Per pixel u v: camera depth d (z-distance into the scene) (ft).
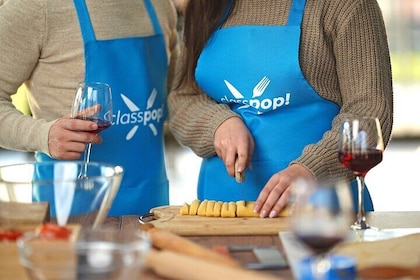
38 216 6.66
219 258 6.12
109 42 10.50
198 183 10.66
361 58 9.50
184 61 10.44
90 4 10.38
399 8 31.48
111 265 5.25
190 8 10.18
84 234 5.83
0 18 10.03
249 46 9.79
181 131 10.40
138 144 10.82
